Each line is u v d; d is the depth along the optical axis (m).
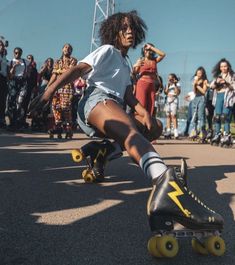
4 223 2.82
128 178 4.30
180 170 2.37
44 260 2.26
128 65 3.29
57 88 2.82
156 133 3.50
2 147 6.61
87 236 2.62
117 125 2.73
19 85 9.68
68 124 8.46
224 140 8.29
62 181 4.11
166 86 11.04
